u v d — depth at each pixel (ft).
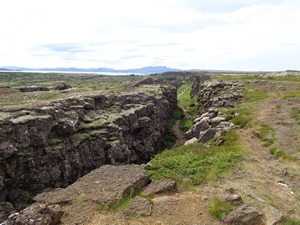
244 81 202.39
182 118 232.53
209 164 52.54
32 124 77.87
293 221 33.17
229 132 77.46
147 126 144.36
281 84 178.81
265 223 33.12
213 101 142.31
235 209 35.17
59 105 98.68
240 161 54.85
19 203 69.21
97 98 129.70
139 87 237.66
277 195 41.06
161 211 35.83
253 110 100.58
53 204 35.83
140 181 43.75
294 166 51.88
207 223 33.53
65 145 88.43
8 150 68.44
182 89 466.70
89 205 36.96
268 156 58.08
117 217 34.65
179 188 43.21
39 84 295.69
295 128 74.28
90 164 95.50
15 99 109.50
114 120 116.26
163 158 57.41
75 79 477.77
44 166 79.10
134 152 130.00
